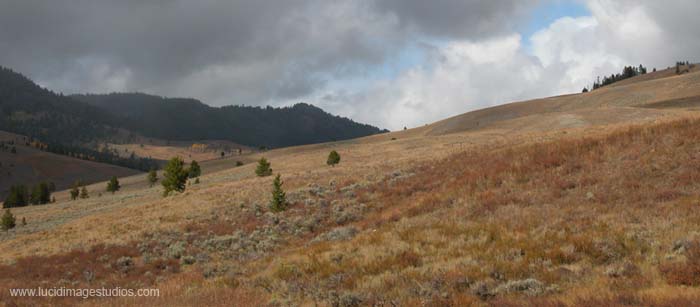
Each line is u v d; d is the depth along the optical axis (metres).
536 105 180.25
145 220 31.61
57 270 20.91
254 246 21.89
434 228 17.09
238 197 36.66
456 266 11.98
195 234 25.81
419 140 99.31
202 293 12.66
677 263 9.52
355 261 13.99
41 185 103.44
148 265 20.50
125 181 130.75
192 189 54.44
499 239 14.16
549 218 15.60
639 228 12.88
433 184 27.02
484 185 23.16
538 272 10.74
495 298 9.41
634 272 9.80
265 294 12.12
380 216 22.66
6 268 21.78
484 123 172.75
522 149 29.33
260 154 162.12
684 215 13.41
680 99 113.38
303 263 14.85
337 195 30.73
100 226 32.84
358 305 10.12
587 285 9.40
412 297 10.09
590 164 22.05
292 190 35.34
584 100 161.62
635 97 140.12
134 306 12.05
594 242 12.11
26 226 50.03
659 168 19.06
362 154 86.88
